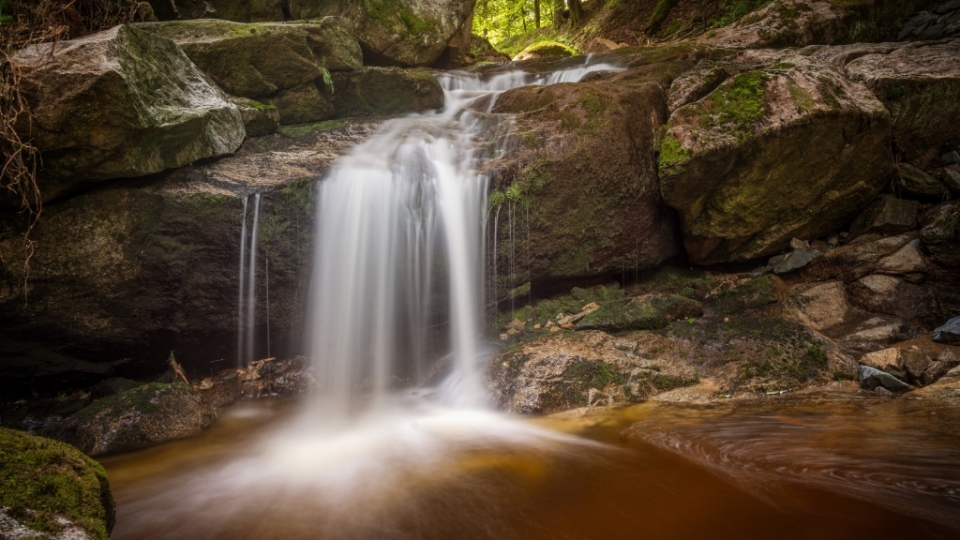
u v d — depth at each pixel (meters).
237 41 5.99
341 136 6.12
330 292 5.17
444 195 5.43
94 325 4.64
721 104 5.82
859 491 2.96
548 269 5.94
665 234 6.41
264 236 4.88
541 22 21.45
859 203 6.24
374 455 3.90
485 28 21.25
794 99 5.60
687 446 3.66
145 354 4.97
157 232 4.58
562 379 4.61
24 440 2.35
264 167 5.17
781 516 2.80
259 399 5.13
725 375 4.75
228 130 5.40
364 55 8.23
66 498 2.18
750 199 5.85
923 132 6.11
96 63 3.92
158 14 6.91
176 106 4.71
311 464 3.82
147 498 3.37
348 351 5.28
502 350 5.33
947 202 5.87
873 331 5.30
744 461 3.38
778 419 3.96
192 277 4.78
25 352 4.57
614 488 3.22
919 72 6.14
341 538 2.86
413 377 5.48
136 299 4.70
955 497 2.85
